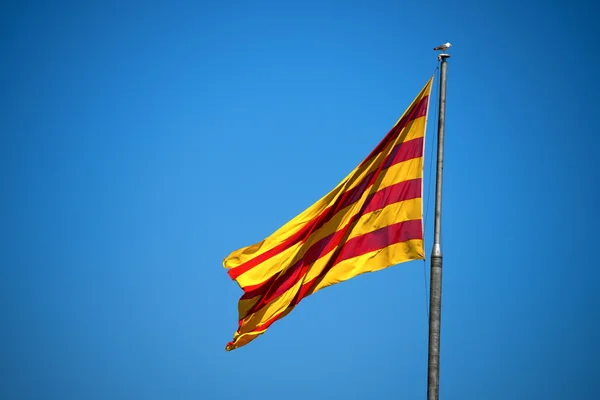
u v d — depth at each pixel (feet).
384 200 78.13
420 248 75.10
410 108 79.56
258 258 89.10
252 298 88.43
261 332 86.28
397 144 78.89
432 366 67.36
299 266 86.02
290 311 84.12
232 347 87.56
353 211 81.10
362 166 82.74
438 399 67.00
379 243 77.46
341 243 80.28
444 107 73.10
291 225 88.69
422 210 75.87
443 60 73.92
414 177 77.25
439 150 71.97
